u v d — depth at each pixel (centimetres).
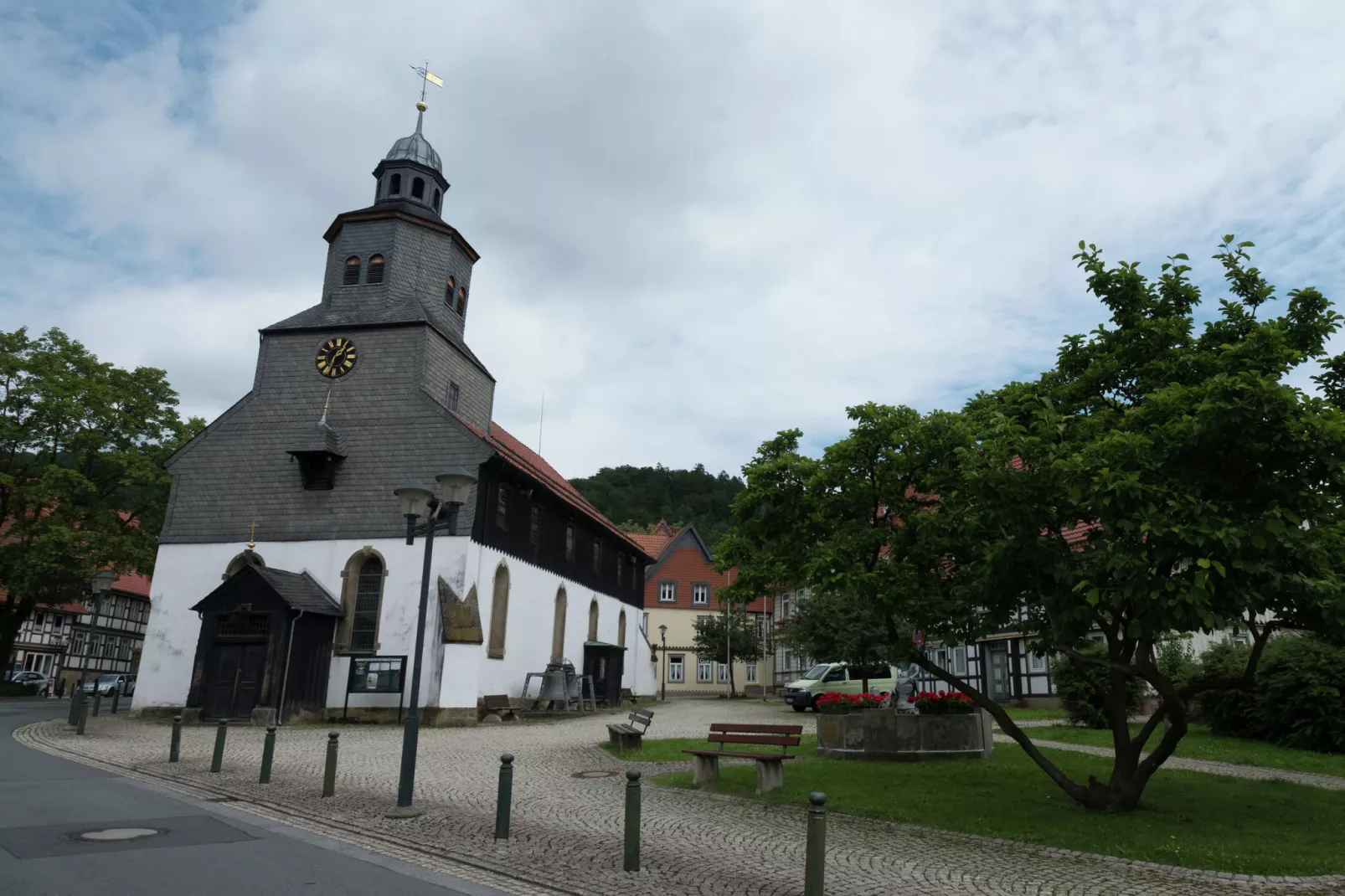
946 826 1101
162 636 2838
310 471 2891
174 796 1212
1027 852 977
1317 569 922
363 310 3119
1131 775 1180
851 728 1722
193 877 761
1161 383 1180
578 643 3609
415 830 1030
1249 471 954
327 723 2561
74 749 1759
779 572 1331
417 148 3416
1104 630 1173
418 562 2716
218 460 2970
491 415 3531
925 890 826
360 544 2773
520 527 3081
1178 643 2408
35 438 3678
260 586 2547
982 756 1700
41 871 762
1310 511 957
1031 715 2725
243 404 3019
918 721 1694
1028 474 1018
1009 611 1136
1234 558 872
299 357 3041
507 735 2212
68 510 3506
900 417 1255
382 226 3206
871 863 928
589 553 3841
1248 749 1791
